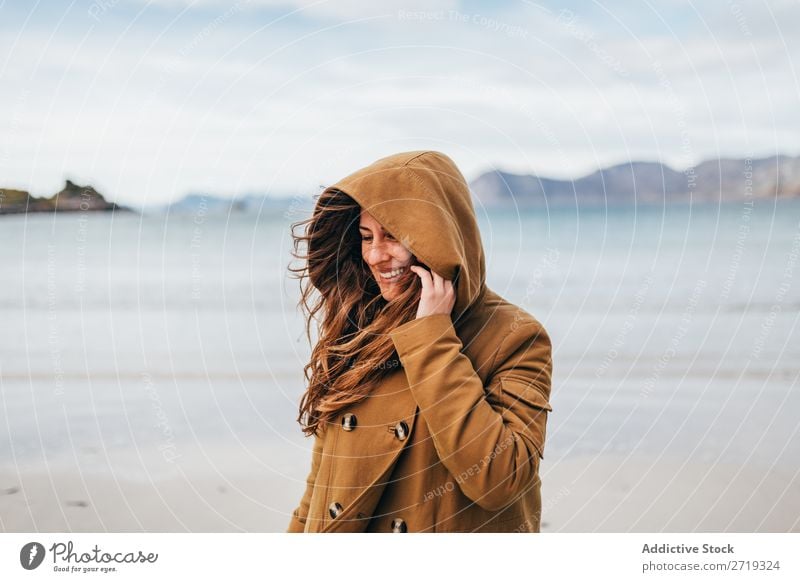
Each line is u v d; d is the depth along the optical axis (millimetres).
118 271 11453
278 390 7434
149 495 4562
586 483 4879
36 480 4766
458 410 1746
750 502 4480
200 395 7219
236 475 4922
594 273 12477
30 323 10133
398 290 1963
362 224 1958
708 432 5863
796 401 6680
